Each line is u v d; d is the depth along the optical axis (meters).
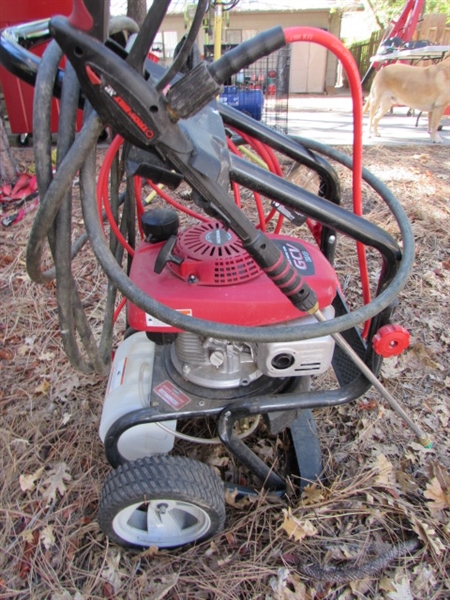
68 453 1.57
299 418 1.51
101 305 2.26
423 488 1.45
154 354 1.34
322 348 1.08
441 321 2.18
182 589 1.20
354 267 2.57
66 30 0.61
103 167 0.89
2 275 2.52
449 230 2.96
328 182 1.24
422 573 1.23
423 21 6.99
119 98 0.66
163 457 1.14
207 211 0.80
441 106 4.78
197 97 0.67
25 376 1.89
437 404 1.76
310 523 1.29
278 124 5.42
